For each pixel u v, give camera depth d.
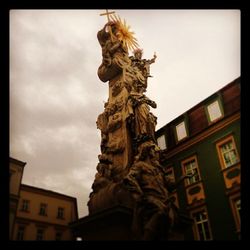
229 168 16.97
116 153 17.19
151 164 16.31
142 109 18.16
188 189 18.75
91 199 15.09
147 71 22.31
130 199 14.16
